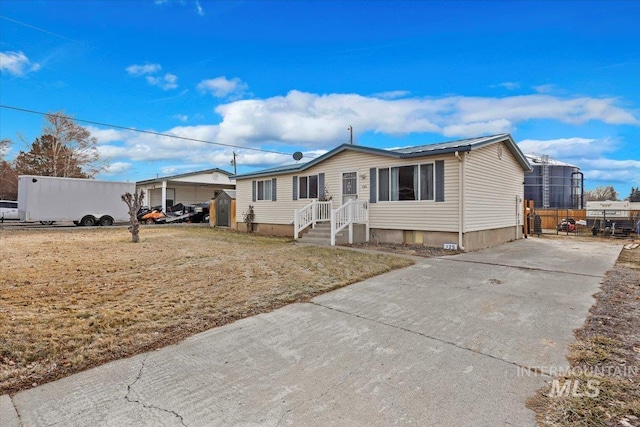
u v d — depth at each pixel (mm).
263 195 17438
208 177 31500
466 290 5879
